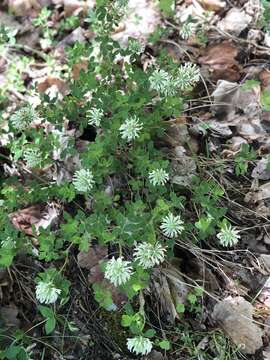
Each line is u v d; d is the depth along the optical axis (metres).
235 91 0.32
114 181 0.29
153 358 0.25
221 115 0.32
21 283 0.27
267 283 0.27
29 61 0.36
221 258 0.28
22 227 0.29
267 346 0.25
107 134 0.27
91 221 0.25
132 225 0.25
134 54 0.31
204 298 0.27
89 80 0.30
